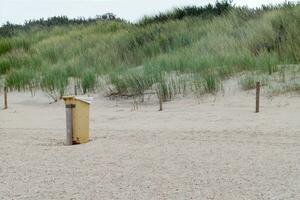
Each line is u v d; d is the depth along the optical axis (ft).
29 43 92.53
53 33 105.19
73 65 69.31
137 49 72.38
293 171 21.44
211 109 42.04
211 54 58.95
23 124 41.39
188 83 51.98
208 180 20.67
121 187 20.20
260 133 30.58
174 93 49.57
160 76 52.31
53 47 84.69
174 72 56.29
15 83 63.67
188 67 55.67
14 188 20.68
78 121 30.99
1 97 60.18
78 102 31.19
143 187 20.07
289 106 39.65
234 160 23.81
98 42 84.33
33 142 31.96
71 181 21.35
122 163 24.22
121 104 50.16
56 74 63.72
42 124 41.09
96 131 35.50
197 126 34.81
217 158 24.39
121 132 34.19
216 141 28.76
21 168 24.09
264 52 55.16
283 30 60.34
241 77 50.37
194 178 21.04
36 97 58.18
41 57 79.51
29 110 50.98
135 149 27.55
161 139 30.32
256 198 18.29
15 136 34.83
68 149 28.66
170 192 19.30
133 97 51.72
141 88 52.75
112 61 69.97
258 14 73.15
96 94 55.77
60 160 25.54
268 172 21.48
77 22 127.65
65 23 126.11
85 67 68.28
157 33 77.36
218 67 53.88
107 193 19.49
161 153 26.14
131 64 68.74
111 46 77.87
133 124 38.06
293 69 49.39
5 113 49.44
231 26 69.41
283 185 19.63
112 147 28.50
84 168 23.54
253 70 51.85
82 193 19.62
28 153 27.86
